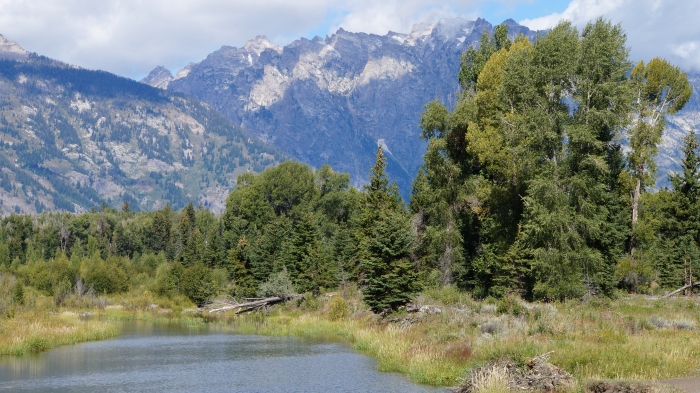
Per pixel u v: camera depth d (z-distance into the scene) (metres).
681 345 27.19
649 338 29.05
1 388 28.66
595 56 51.81
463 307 45.53
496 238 58.69
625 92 51.22
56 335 45.62
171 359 37.31
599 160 49.59
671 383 20.72
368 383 28.39
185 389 28.11
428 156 61.12
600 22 54.03
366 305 50.22
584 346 26.67
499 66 61.09
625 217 60.19
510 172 54.78
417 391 26.08
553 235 48.56
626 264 56.66
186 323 62.22
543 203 49.72
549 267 48.38
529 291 53.34
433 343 33.62
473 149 57.56
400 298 47.00
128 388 28.48
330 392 26.64
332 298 63.50
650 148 61.94
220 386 28.70
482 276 60.41
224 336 50.03
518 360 23.72
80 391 27.89
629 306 45.97
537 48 55.38
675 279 62.12
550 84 52.78
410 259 60.97
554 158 52.19
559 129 52.06
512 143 54.06
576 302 46.12
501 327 33.88
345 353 39.09
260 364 35.03
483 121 59.56
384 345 36.75
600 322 33.75
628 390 19.77
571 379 22.20
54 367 34.38
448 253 59.22
